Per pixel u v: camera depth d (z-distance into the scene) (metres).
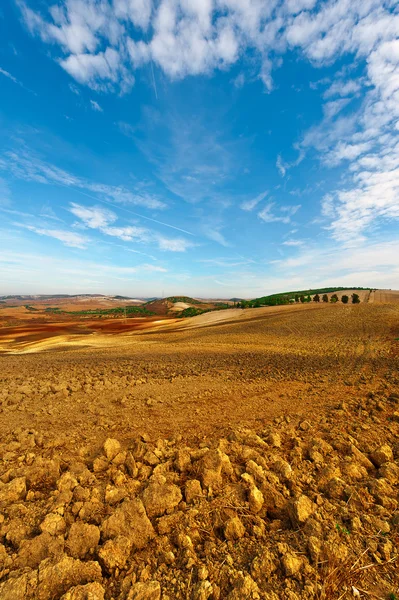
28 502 3.08
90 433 5.23
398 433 4.83
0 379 10.82
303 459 3.97
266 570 2.17
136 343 34.50
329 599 1.99
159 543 2.52
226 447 4.28
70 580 2.11
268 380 9.78
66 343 39.03
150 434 5.17
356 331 26.81
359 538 2.48
